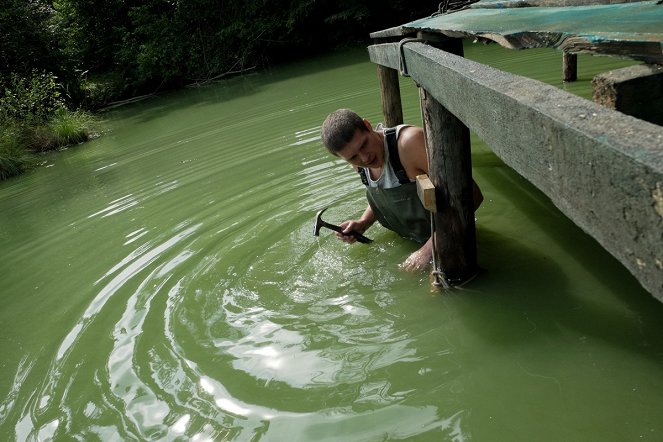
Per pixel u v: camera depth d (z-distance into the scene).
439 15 3.76
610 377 1.92
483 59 8.76
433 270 2.74
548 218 3.17
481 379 2.06
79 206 5.80
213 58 17.30
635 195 0.79
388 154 2.85
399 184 2.90
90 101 16.27
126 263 3.80
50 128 11.15
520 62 7.80
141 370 2.54
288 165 5.27
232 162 5.97
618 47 1.37
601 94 2.20
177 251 3.77
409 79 7.93
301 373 2.30
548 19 1.95
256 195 4.57
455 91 1.69
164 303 3.10
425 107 2.47
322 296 2.85
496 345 2.23
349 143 2.74
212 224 4.13
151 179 6.15
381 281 2.88
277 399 2.18
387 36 4.51
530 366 2.07
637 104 2.11
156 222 4.54
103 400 2.39
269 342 2.55
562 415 1.82
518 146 1.18
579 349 2.10
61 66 15.44
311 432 1.97
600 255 2.68
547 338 2.20
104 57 18.58
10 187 8.09
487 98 1.34
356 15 15.59
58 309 3.38
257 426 2.05
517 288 2.57
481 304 2.51
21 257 4.61
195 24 17.53
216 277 3.26
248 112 9.30
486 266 2.80
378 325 2.53
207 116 10.14
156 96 16.56
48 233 5.11
